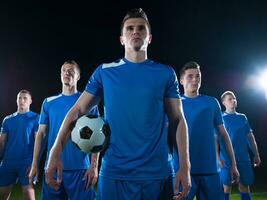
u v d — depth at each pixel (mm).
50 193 4645
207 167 4500
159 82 2572
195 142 4512
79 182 4645
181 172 2498
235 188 9742
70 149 4633
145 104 2535
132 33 2586
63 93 4801
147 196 2553
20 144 6395
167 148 2660
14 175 6441
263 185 10547
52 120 4695
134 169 2533
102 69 2672
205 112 4562
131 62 2635
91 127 2719
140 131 2535
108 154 2625
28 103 6598
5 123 6465
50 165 2562
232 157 4773
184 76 4684
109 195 2582
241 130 6973
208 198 4504
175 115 2633
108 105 2605
